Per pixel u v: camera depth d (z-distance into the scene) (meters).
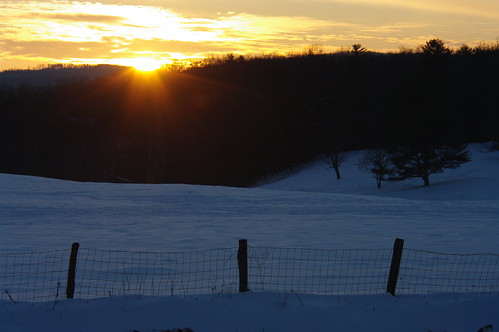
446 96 108.69
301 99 126.12
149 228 27.95
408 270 16.20
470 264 17.50
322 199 45.59
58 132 138.25
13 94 153.75
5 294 12.98
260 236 24.83
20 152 127.06
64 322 10.50
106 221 31.27
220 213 36.12
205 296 11.42
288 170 116.56
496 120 109.38
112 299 11.16
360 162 97.06
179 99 141.38
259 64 156.38
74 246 11.77
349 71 130.62
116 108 147.12
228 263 17.36
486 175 80.31
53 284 14.23
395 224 30.23
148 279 14.87
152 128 129.00
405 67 142.00
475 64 124.12
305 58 159.38
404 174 79.25
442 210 38.88
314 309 11.02
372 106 126.12
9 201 39.78
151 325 10.52
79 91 154.25
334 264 16.95
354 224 30.11
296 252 19.80
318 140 115.94
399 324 10.85
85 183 54.03
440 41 114.31
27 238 23.86
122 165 123.06
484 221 32.22
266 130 122.19
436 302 11.64
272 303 11.16
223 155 124.12
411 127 77.69
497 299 11.78
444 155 78.12
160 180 118.94
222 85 141.50
